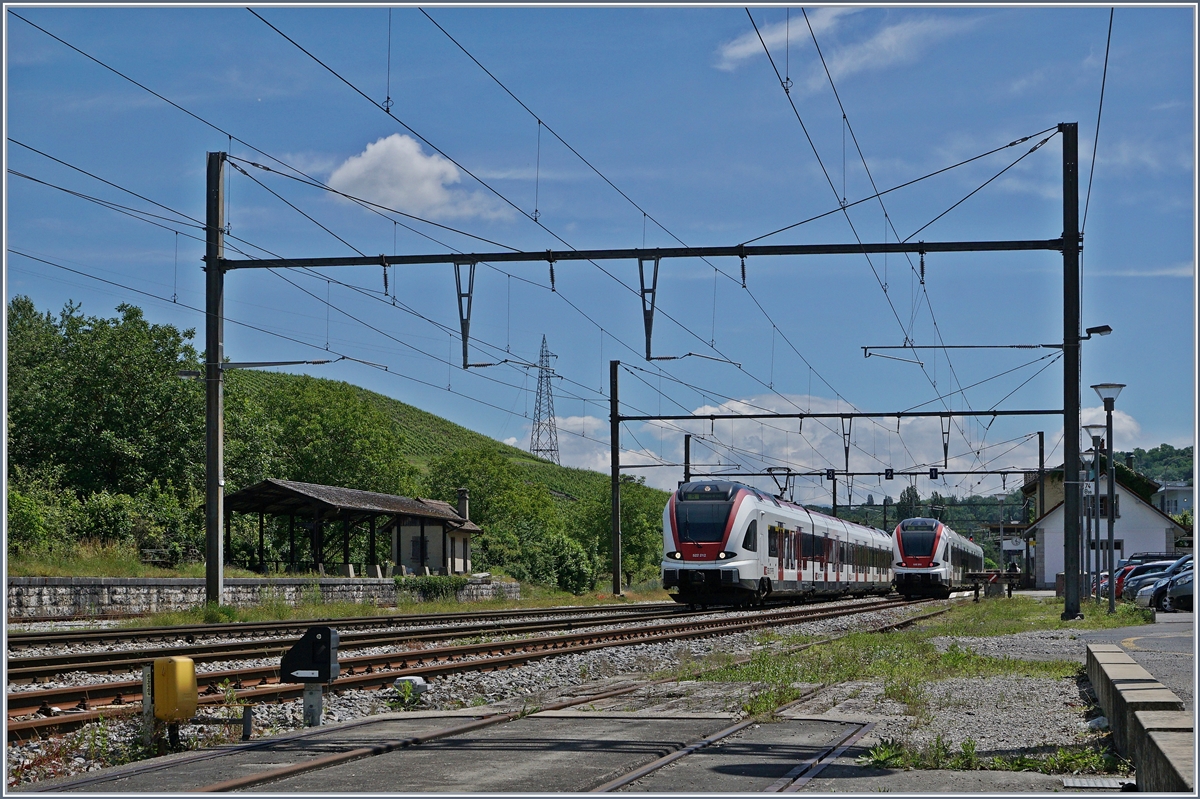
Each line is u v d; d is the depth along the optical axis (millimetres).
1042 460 62250
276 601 31969
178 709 9602
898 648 19531
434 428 157000
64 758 9383
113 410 50719
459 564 62000
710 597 34719
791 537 39812
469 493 86188
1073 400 27016
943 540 52719
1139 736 7461
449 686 14344
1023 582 75938
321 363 25562
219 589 26297
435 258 22156
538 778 7484
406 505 51688
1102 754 8539
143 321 53094
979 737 9594
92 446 50156
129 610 28828
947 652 18078
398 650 19281
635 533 94812
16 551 30922
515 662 17094
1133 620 26516
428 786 7242
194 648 16766
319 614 31641
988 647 20047
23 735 9914
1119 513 67938
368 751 8484
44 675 14016
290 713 11711
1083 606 34688
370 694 13258
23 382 59406
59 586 26672
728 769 7887
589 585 77250
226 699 11734
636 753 8477
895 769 8000
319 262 22891
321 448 68312
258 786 7301
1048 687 13539
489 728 9945
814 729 9953
